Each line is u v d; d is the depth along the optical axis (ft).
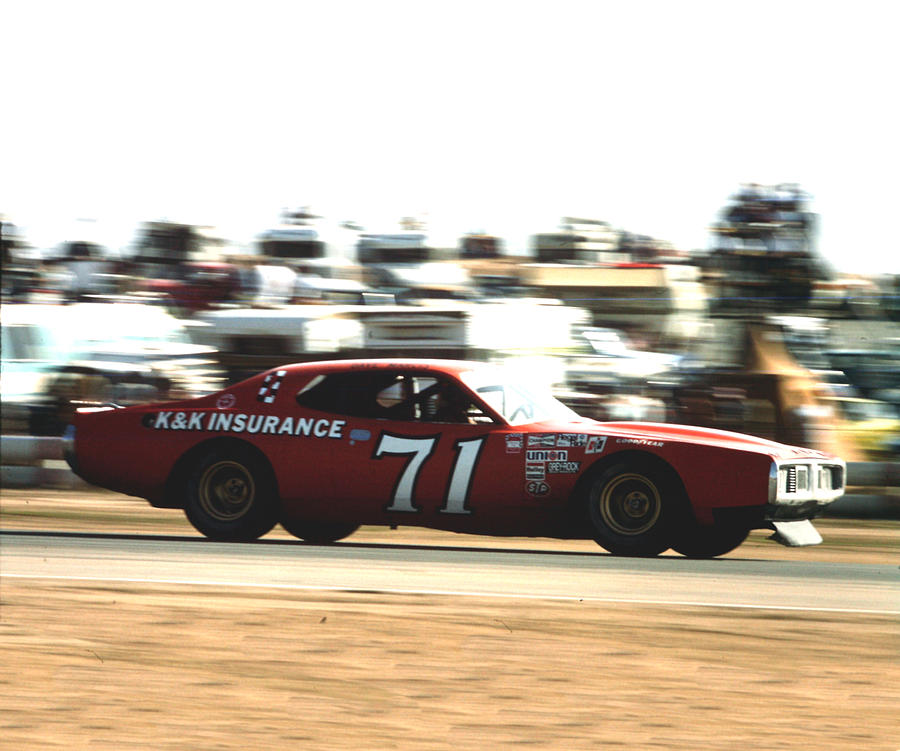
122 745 46.16
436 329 155.12
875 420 134.72
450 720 49.65
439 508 94.53
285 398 98.89
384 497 95.30
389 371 98.12
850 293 138.31
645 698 53.16
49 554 92.79
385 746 46.34
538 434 93.56
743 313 140.67
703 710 51.39
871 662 59.98
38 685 54.49
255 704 51.78
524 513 93.35
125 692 53.52
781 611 72.08
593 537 92.63
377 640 63.46
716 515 90.74
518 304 162.20
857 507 131.13
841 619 70.18
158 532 115.44
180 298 180.96
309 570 85.25
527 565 88.58
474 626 66.90
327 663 58.70
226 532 98.32
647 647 62.54
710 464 90.48
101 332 159.53
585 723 49.37
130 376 156.56
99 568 86.22
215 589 77.61
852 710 51.67
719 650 62.08
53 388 156.04
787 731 48.55
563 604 73.20
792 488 91.97
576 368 149.59
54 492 150.20
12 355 157.38
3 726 48.42
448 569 86.38
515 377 101.19
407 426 95.76
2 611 70.59
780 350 138.31
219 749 45.78
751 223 143.33
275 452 97.25
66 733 47.60
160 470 99.40
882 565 94.48
